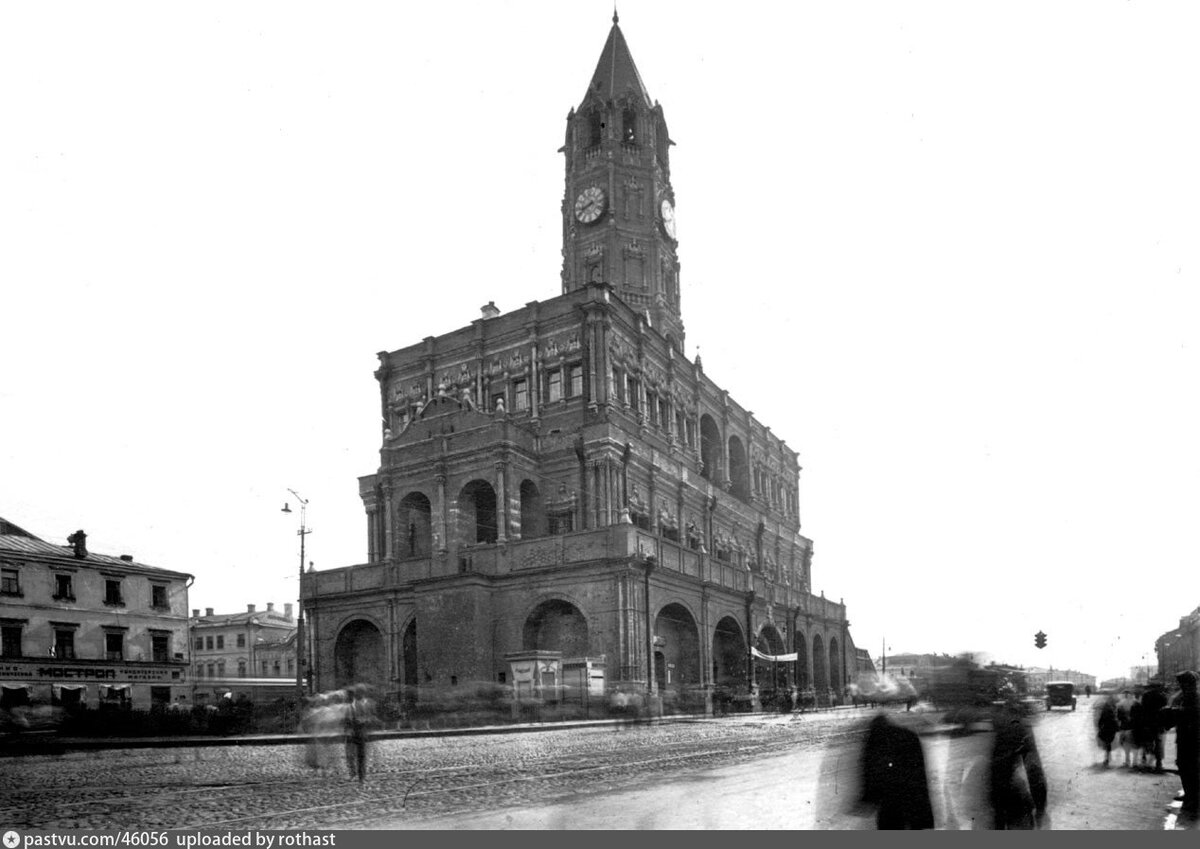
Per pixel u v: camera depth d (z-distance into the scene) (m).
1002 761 10.12
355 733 19.11
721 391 75.62
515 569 51.16
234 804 15.30
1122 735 21.55
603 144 73.75
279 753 28.53
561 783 17.19
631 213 73.44
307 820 13.22
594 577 48.84
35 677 55.66
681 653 55.31
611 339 61.41
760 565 76.81
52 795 17.19
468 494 57.41
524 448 57.09
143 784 18.98
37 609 56.72
